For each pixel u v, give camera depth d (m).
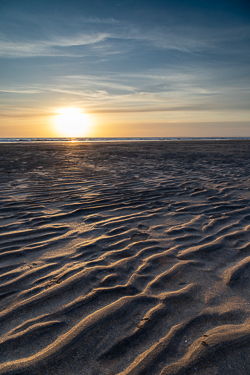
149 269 2.48
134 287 2.19
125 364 1.45
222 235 3.31
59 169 9.48
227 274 2.38
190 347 1.56
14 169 9.38
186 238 3.23
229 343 1.57
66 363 1.46
